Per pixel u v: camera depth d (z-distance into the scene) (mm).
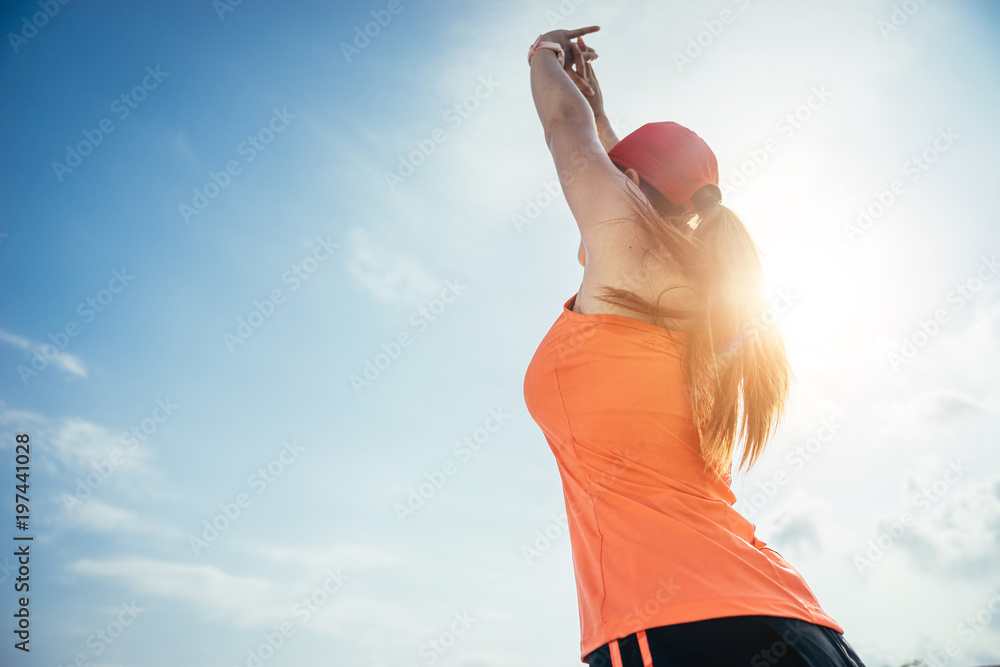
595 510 852
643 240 949
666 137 1125
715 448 886
